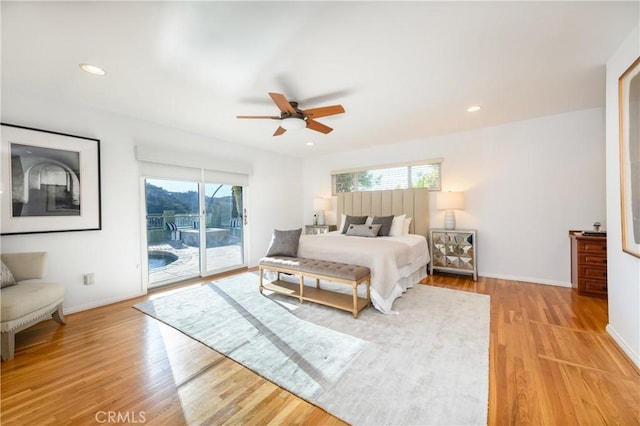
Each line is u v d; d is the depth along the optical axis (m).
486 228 4.07
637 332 1.77
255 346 2.09
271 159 5.42
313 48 1.95
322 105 3.01
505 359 1.86
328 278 2.77
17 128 2.54
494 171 3.98
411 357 1.90
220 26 1.70
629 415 1.35
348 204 5.35
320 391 1.57
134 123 3.39
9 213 2.51
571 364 1.79
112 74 2.30
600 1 1.53
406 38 1.85
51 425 1.35
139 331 2.37
